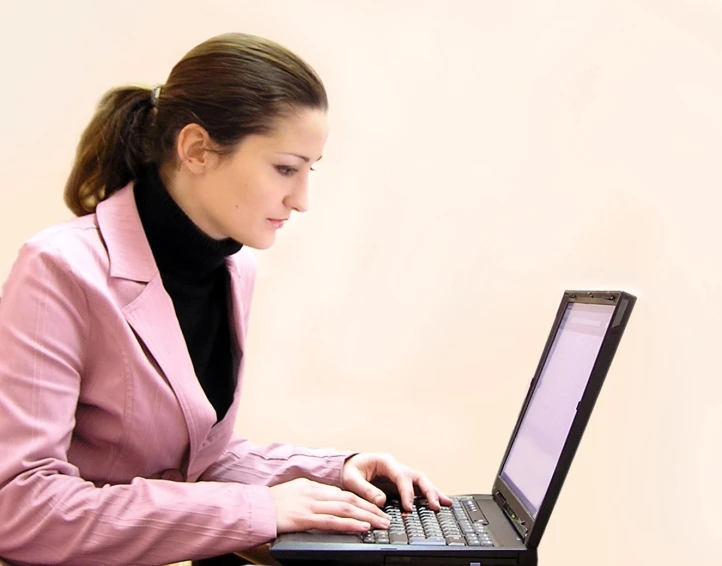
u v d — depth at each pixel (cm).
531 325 115
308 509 69
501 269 115
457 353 118
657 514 104
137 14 120
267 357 122
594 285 110
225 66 69
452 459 119
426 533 70
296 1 117
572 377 76
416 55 116
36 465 62
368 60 117
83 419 72
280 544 65
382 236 119
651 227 106
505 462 89
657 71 105
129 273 72
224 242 80
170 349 73
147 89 80
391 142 117
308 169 74
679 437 103
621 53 107
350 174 118
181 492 66
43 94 121
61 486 62
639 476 105
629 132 107
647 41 105
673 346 103
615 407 106
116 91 81
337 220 119
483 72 114
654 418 104
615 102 108
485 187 115
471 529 72
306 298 121
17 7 119
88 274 69
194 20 119
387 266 119
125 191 79
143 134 78
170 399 72
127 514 63
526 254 114
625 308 67
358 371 121
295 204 74
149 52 120
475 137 115
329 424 122
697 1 102
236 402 87
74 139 121
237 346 88
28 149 122
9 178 122
